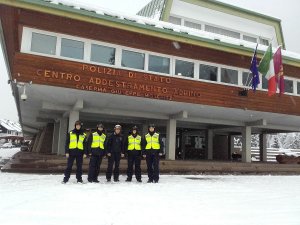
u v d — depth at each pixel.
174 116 17.52
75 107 14.48
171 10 19.86
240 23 22.33
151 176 11.77
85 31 13.09
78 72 12.96
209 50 15.86
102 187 9.80
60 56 12.73
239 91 16.80
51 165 13.10
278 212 7.16
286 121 20.62
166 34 13.97
